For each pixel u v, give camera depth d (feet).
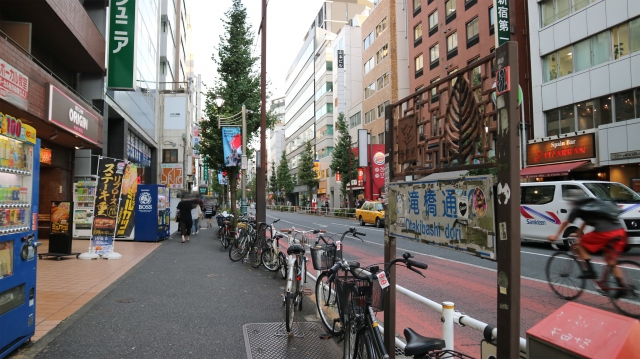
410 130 12.28
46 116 36.60
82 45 47.11
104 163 37.32
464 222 9.09
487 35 86.07
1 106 31.09
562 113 69.05
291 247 19.26
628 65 58.39
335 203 175.73
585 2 64.64
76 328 16.89
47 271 30.07
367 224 88.94
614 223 20.25
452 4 98.37
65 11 41.81
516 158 7.65
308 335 16.52
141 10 78.89
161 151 112.06
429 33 108.78
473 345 16.03
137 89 76.59
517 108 7.70
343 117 139.23
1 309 13.07
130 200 51.31
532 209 44.11
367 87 145.18
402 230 12.03
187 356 14.15
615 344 5.42
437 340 8.55
